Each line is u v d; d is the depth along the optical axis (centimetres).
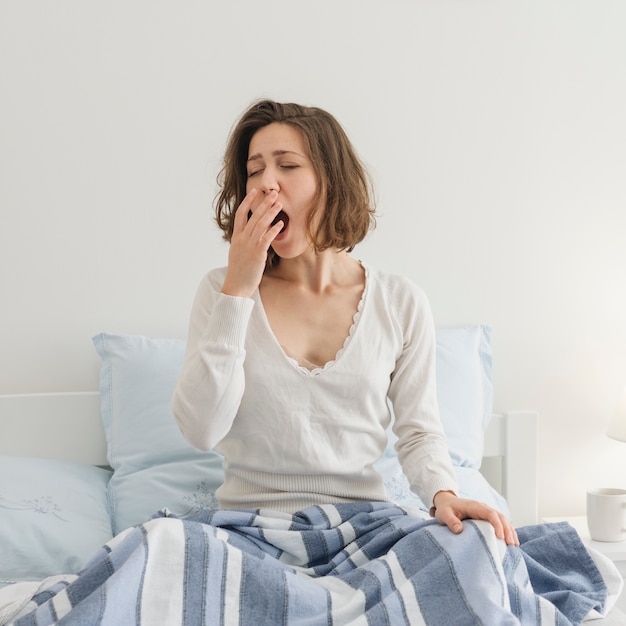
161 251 209
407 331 146
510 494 217
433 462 137
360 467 138
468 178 224
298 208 136
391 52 219
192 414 127
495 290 227
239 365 128
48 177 202
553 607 114
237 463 137
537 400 231
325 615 104
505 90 225
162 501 174
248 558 105
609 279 234
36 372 203
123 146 206
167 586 99
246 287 130
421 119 221
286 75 214
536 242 229
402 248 221
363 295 145
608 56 231
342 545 123
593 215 232
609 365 234
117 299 206
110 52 204
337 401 137
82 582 98
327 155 139
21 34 199
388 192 220
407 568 111
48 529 156
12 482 168
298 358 138
